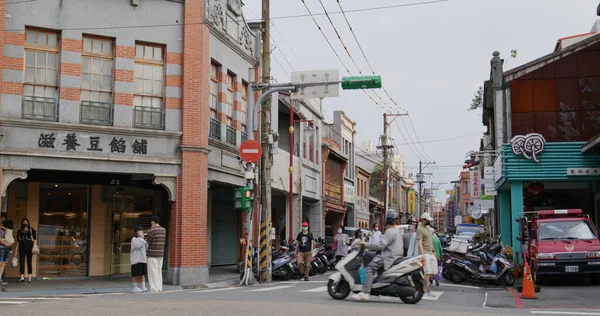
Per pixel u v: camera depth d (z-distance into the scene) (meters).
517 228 23.36
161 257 16.14
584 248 18.08
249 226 19.11
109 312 9.39
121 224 20.69
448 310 10.77
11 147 16.70
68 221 19.61
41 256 19.06
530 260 19.59
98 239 20.06
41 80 17.50
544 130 24.38
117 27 18.36
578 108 24.30
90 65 18.14
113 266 20.33
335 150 41.16
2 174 16.52
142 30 18.67
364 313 9.61
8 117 16.75
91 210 19.97
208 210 24.84
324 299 12.41
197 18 19.33
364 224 52.94
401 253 11.84
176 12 19.20
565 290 16.91
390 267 11.70
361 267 12.14
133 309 9.82
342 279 12.36
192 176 18.75
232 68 22.30
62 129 17.34
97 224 20.08
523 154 23.28
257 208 24.92
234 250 27.30
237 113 22.62
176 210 18.62
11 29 17.05
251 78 22.77
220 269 24.59
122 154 18.02
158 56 19.06
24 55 17.28
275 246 33.91
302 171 34.69
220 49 21.25
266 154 20.31
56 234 19.39
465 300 13.80
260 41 25.00
